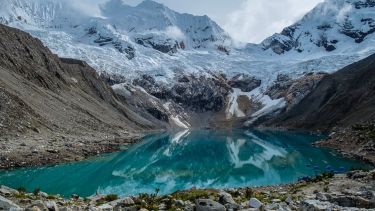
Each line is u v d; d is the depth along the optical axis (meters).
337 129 174.62
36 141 88.75
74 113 142.50
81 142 102.88
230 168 90.44
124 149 110.88
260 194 38.41
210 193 33.47
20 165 71.81
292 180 72.06
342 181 46.62
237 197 34.12
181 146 142.75
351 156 91.75
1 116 92.62
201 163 98.31
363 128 110.12
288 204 28.39
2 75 124.19
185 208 24.44
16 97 107.38
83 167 78.88
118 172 78.81
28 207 21.30
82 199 31.97
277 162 97.69
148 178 75.12
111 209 24.30
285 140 159.88
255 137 186.75
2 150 75.94
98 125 145.88
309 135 182.62
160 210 25.70
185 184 70.12
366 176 47.75
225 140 172.38
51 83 162.12
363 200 28.70
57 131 108.69
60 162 78.56
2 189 29.28
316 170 80.88
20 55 160.00
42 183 62.94
